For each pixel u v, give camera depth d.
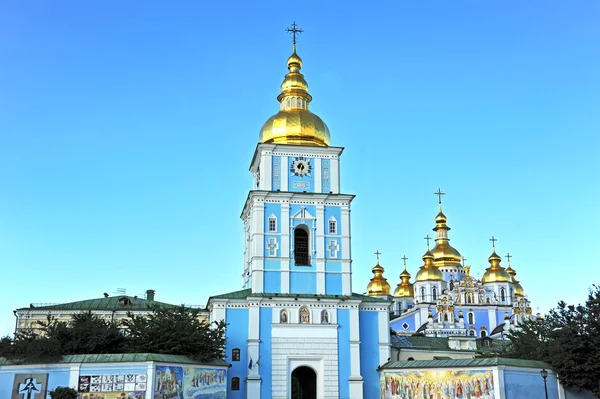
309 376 68.75
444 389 58.41
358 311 67.81
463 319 135.12
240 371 64.50
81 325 57.66
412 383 61.44
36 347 52.56
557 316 63.38
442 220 152.12
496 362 54.56
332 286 68.94
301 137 74.38
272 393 64.06
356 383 65.31
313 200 70.81
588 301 60.44
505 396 53.81
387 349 67.56
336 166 72.88
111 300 81.06
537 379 56.75
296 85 78.88
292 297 66.56
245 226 76.56
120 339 57.84
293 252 69.12
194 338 57.84
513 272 154.38
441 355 78.38
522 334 67.12
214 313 65.69
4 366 52.94
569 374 57.59
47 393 51.75
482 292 140.75
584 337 57.69
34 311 76.38
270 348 65.12
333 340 66.25
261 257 68.12
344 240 70.56
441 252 148.50
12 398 52.00
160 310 62.47
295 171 71.88
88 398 51.62
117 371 52.09
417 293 142.62
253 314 65.69
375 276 149.38
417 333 128.50
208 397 57.25
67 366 52.28
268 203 69.94
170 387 53.47
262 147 71.69
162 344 56.88
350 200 71.81
